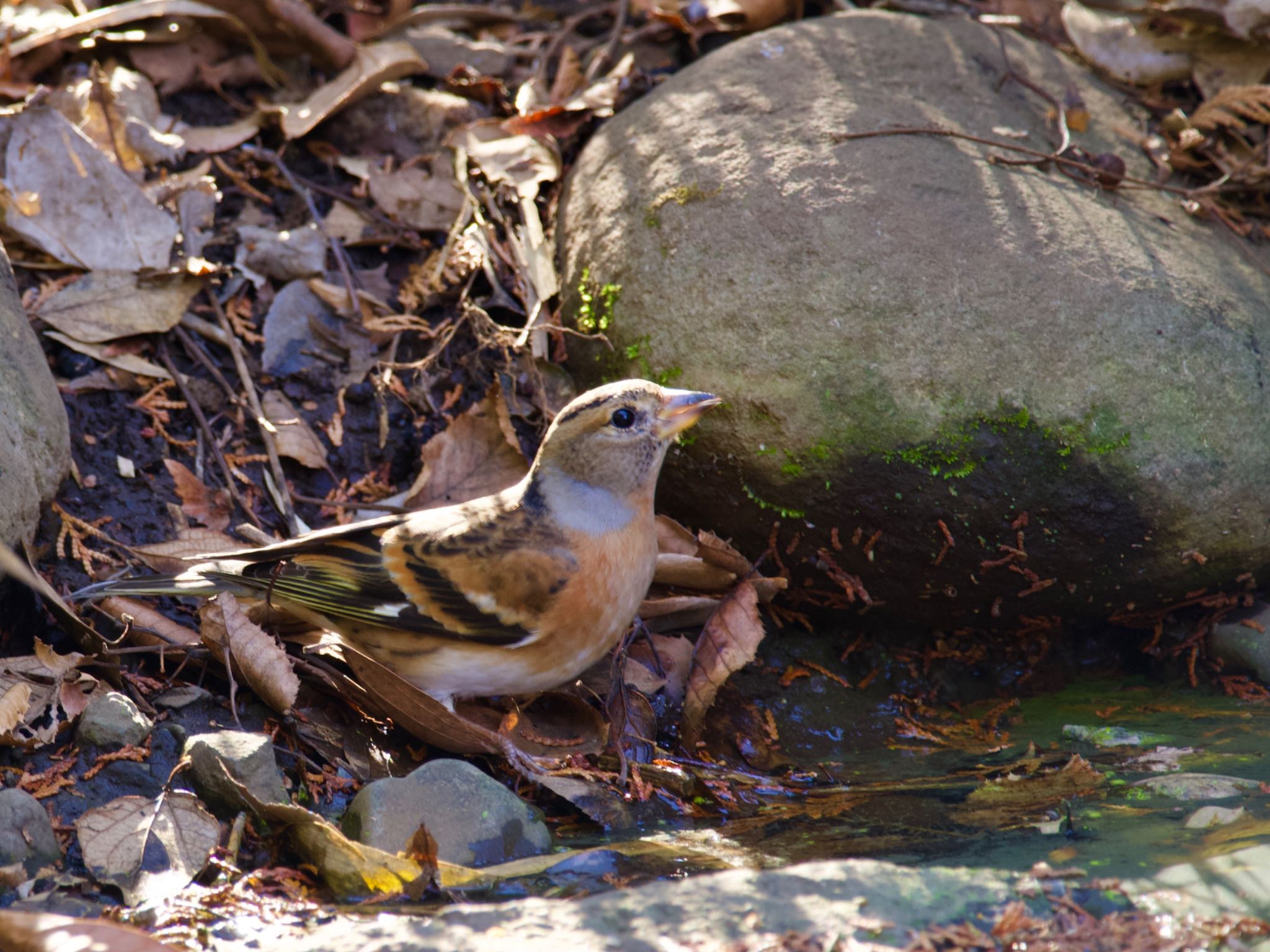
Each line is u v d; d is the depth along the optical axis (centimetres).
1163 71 1127
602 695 859
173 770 693
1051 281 866
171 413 961
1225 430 852
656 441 784
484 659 779
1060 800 734
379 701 774
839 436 853
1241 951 545
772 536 905
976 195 913
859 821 724
